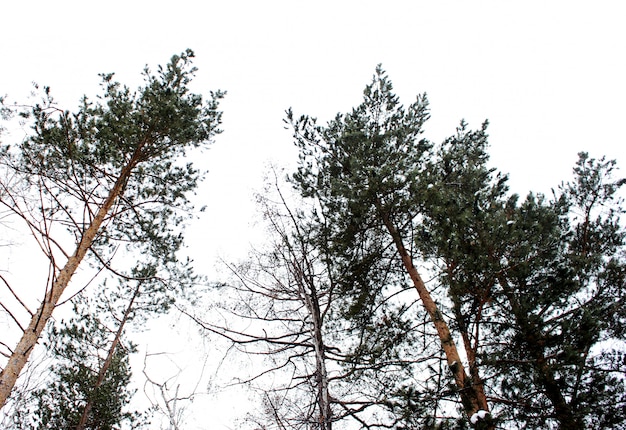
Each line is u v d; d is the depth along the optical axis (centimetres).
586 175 1005
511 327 673
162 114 966
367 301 902
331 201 919
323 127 1022
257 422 660
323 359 746
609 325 720
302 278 858
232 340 807
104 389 1257
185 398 653
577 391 620
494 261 671
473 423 548
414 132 1001
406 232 903
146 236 1021
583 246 905
